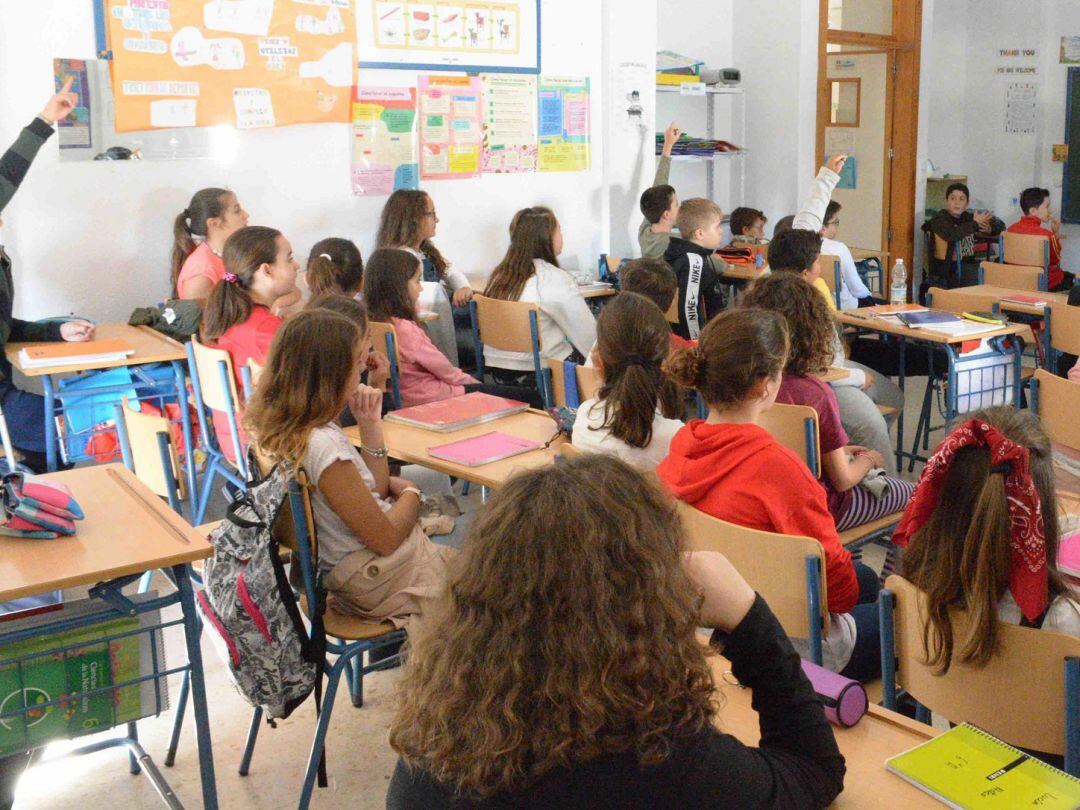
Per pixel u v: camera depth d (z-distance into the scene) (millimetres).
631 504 954
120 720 1924
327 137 5117
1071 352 4281
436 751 926
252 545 2105
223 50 4695
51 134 4086
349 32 5074
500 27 5656
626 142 6375
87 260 4484
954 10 8805
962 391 4145
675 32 7461
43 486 1988
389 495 2600
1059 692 1503
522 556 927
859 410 3574
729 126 7871
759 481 2061
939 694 1648
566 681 891
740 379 2111
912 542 1633
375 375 3043
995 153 8891
